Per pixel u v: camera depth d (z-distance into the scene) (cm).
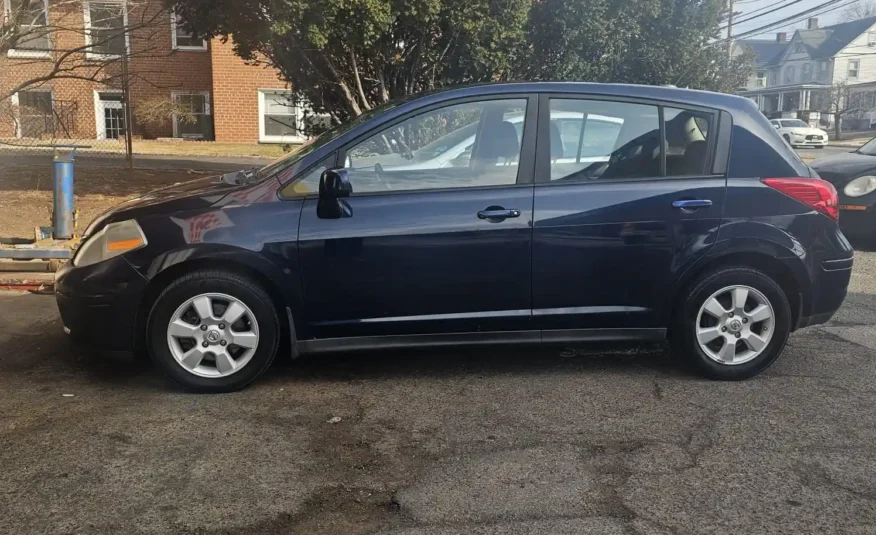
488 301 451
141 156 1767
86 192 1095
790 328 476
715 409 429
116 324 436
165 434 390
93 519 309
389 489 338
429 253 441
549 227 446
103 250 439
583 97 464
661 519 314
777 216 459
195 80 2244
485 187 451
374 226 438
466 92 463
